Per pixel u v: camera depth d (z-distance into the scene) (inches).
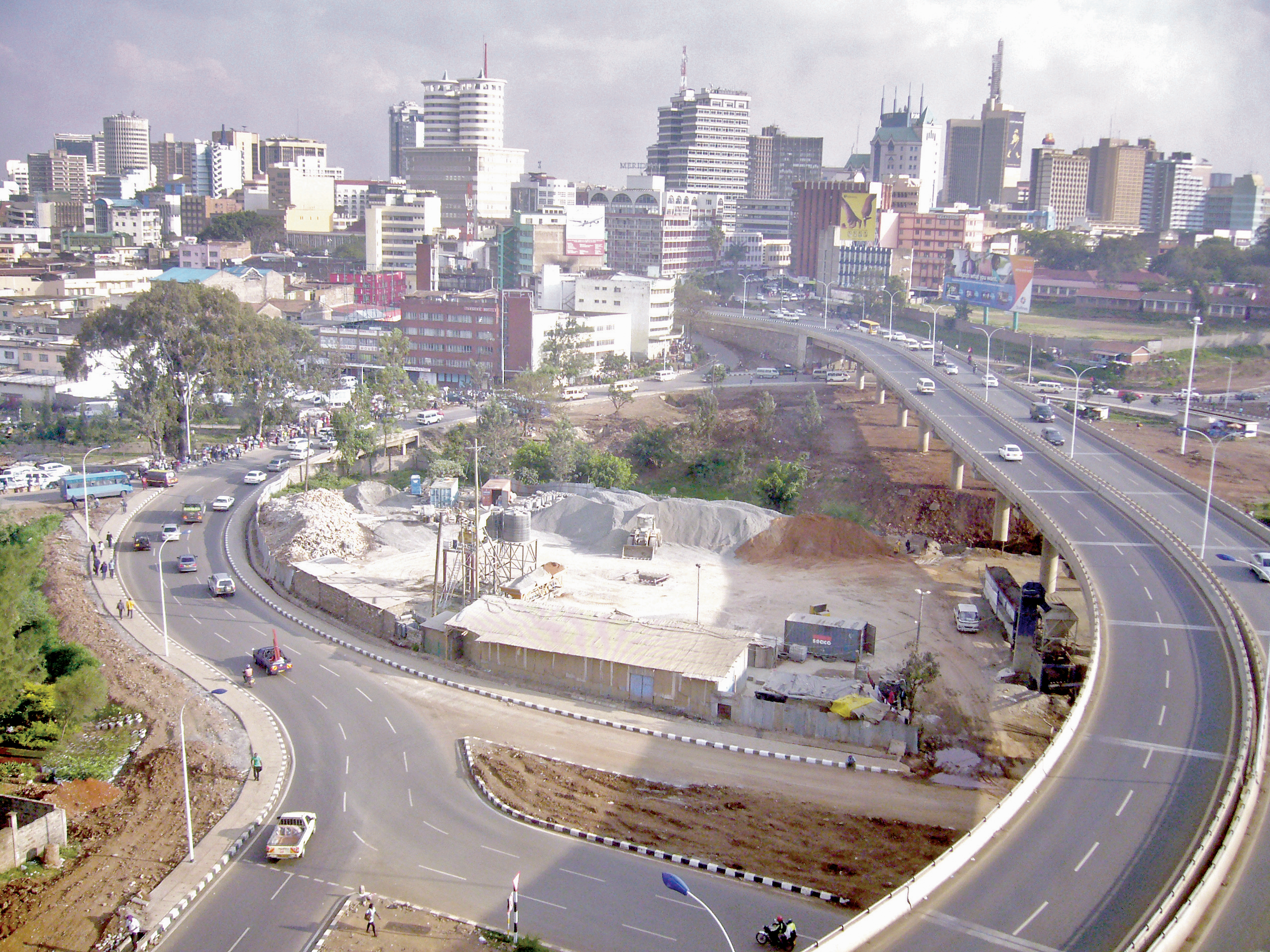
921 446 7155.5
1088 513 4579.2
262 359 7445.9
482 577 4392.2
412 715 3449.8
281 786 2982.3
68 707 3277.6
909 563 5221.5
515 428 7194.9
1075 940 2015.3
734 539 5359.3
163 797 2918.3
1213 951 1990.7
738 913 2400.3
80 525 5467.5
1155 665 3174.2
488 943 2299.5
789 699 3476.9
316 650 4003.4
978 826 2304.4
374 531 5413.4
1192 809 2450.8
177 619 4286.4
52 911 2410.2
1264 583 3809.1
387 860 2623.0
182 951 2281.0
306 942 2316.7
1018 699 3649.1
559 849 2677.2
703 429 7431.1
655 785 3009.4
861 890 2488.9
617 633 3814.0
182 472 6599.4
